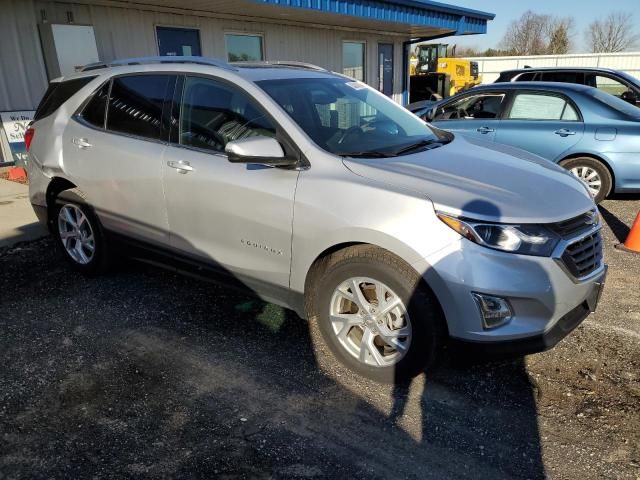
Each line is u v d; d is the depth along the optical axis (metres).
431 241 2.70
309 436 2.68
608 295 4.26
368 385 3.09
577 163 6.71
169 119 3.80
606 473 2.45
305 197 3.06
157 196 3.81
